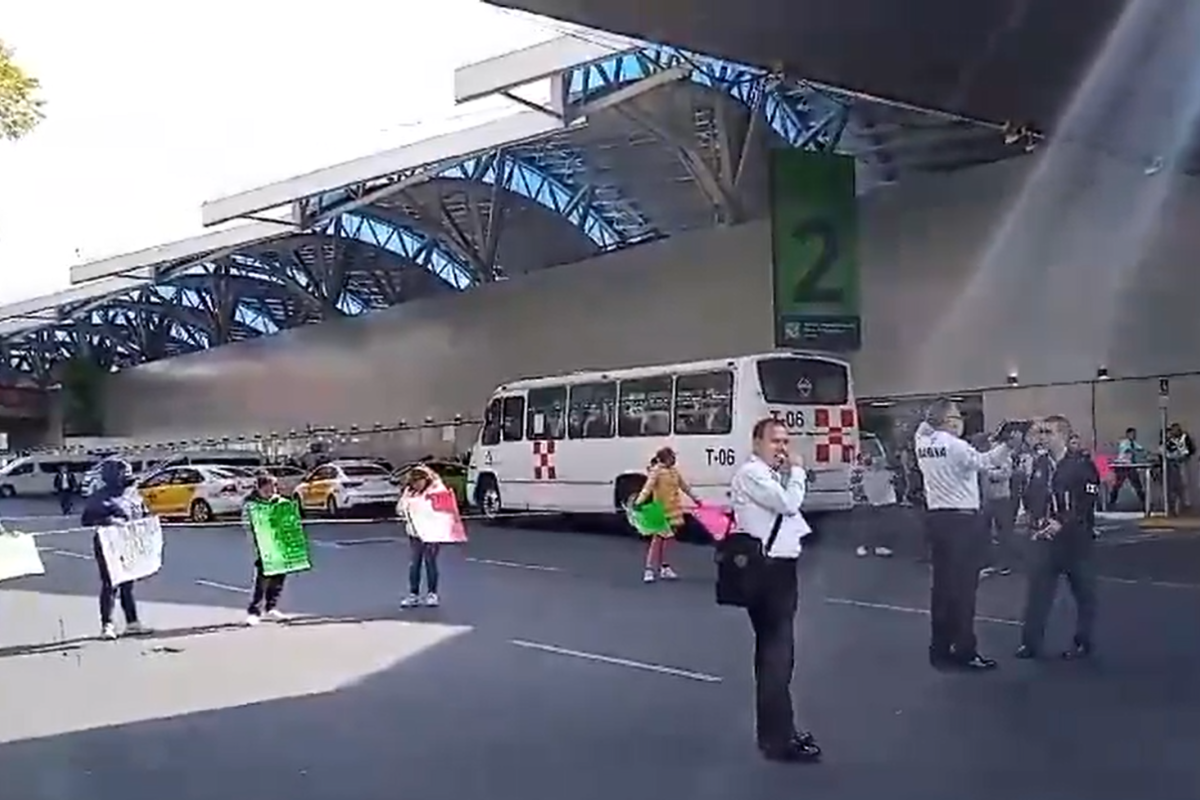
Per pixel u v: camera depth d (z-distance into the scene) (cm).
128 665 1111
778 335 2611
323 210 3747
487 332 4012
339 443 4747
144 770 754
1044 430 1067
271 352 5247
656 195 3812
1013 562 1650
